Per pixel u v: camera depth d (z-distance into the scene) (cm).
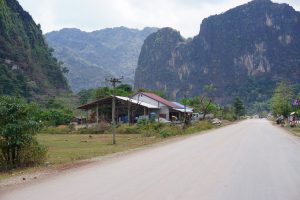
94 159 1717
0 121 1523
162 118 6581
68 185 1027
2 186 1067
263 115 17012
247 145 2314
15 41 12394
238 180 1092
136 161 1560
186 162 1492
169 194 899
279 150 2003
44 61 13900
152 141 3017
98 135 4288
